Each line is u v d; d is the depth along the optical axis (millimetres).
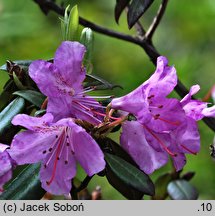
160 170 554
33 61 301
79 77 296
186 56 685
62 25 330
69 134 292
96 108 304
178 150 301
